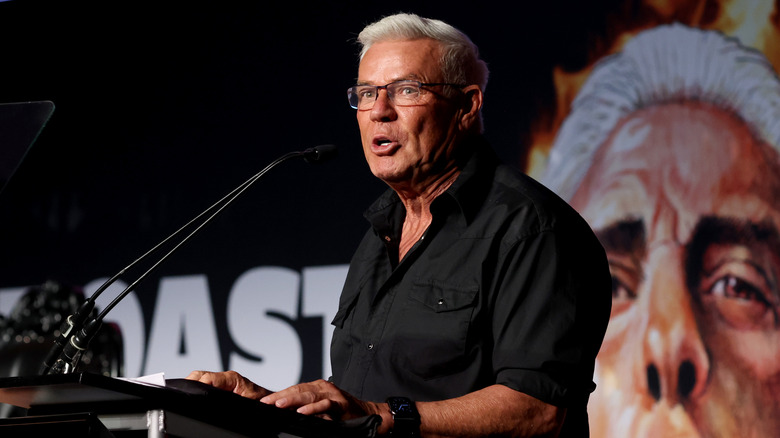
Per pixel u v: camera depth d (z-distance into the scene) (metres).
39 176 8.74
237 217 8.00
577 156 6.95
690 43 6.75
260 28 8.31
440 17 7.60
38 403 2.23
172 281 8.06
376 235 3.95
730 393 6.25
